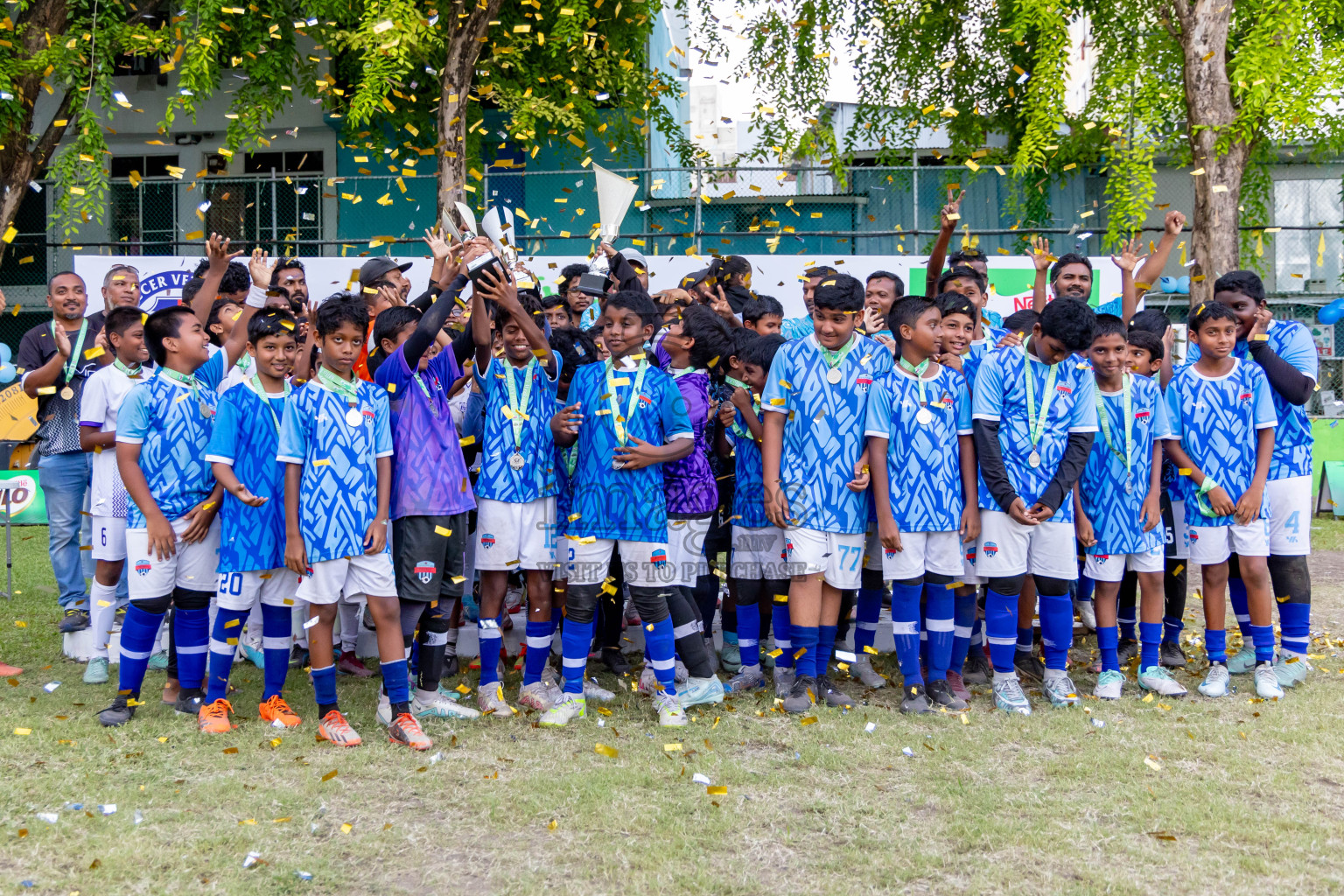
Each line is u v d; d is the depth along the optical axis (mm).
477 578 5055
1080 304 4031
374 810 2961
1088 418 4113
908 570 4062
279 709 3842
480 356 4137
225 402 3742
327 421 3633
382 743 3615
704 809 2977
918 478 4051
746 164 14695
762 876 2557
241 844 2705
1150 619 4359
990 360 4203
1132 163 10555
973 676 4641
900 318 4102
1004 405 4164
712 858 2656
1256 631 4391
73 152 10484
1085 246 13180
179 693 3979
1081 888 2475
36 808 2904
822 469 4066
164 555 3742
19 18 11227
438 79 11562
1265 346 4492
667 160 16719
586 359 4785
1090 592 4770
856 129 13812
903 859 2643
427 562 3832
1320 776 3256
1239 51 9703
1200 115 9727
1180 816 2900
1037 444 4113
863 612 4539
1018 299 9383
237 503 3750
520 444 4035
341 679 4582
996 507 4082
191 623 3902
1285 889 2479
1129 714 4008
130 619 3812
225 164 14953
